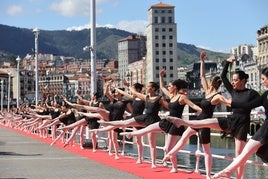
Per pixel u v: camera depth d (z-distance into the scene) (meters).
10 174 11.18
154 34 161.00
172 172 11.17
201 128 9.10
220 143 32.97
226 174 6.91
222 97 9.02
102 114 14.55
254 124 30.08
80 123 18.89
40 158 15.27
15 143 22.86
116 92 14.47
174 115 10.68
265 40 125.69
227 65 8.65
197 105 10.32
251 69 127.38
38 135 30.39
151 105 11.69
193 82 162.88
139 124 11.95
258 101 7.62
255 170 16.64
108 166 12.85
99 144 20.09
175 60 161.50
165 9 160.62
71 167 12.66
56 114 25.05
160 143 32.50
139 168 12.20
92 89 22.67
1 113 70.94
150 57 162.50
